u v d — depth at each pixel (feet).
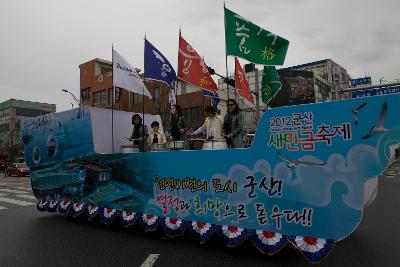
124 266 14.55
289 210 13.99
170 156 18.17
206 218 16.48
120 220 22.67
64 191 24.88
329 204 13.10
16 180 85.87
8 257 16.19
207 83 24.52
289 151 14.08
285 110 14.30
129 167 20.33
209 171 16.48
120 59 23.59
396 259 14.73
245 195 15.21
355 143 12.68
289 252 16.11
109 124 24.64
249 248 16.85
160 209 18.52
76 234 20.80
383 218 23.71
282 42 19.71
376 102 12.41
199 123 92.68
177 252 16.44
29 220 26.12
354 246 16.87
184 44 23.98
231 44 20.30
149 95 25.59
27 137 28.81
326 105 13.35
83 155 23.49
